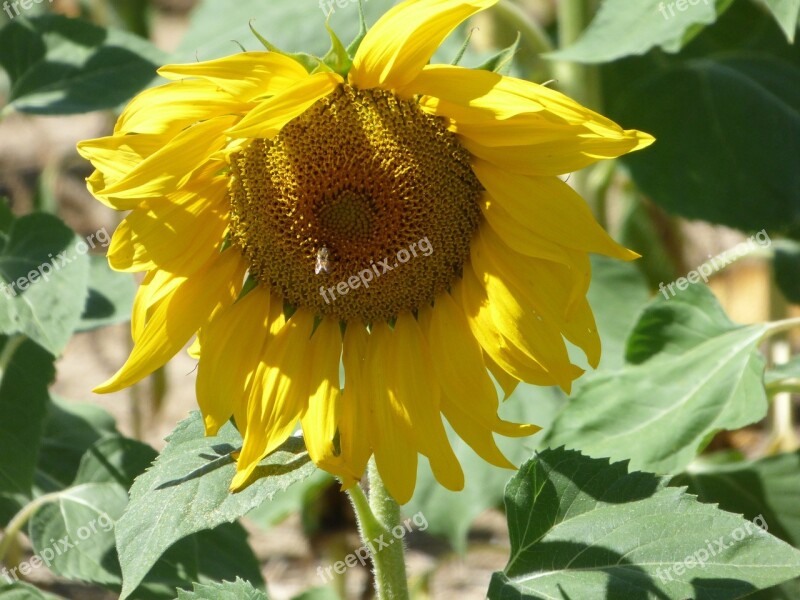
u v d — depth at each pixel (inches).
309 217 41.0
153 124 39.9
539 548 40.6
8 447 47.2
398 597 41.6
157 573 47.3
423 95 40.7
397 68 39.8
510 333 40.6
